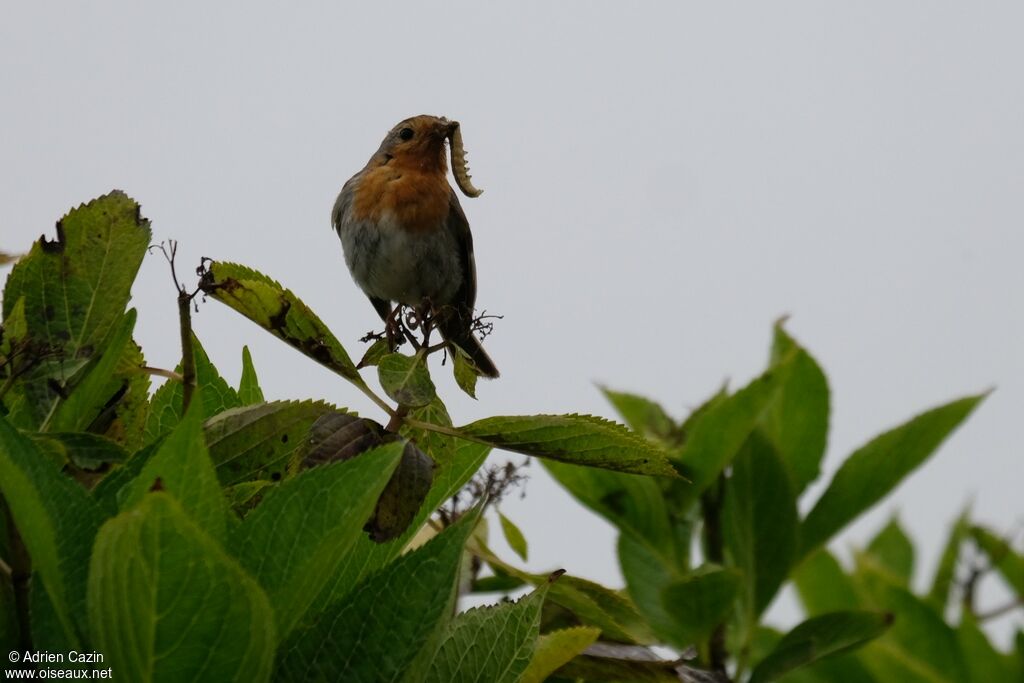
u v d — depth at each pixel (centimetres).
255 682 333
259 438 461
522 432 433
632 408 735
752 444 702
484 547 629
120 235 475
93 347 468
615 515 699
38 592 380
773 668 636
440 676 416
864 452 711
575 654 464
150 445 398
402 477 424
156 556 313
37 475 367
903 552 1227
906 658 938
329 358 455
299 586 360
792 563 697
